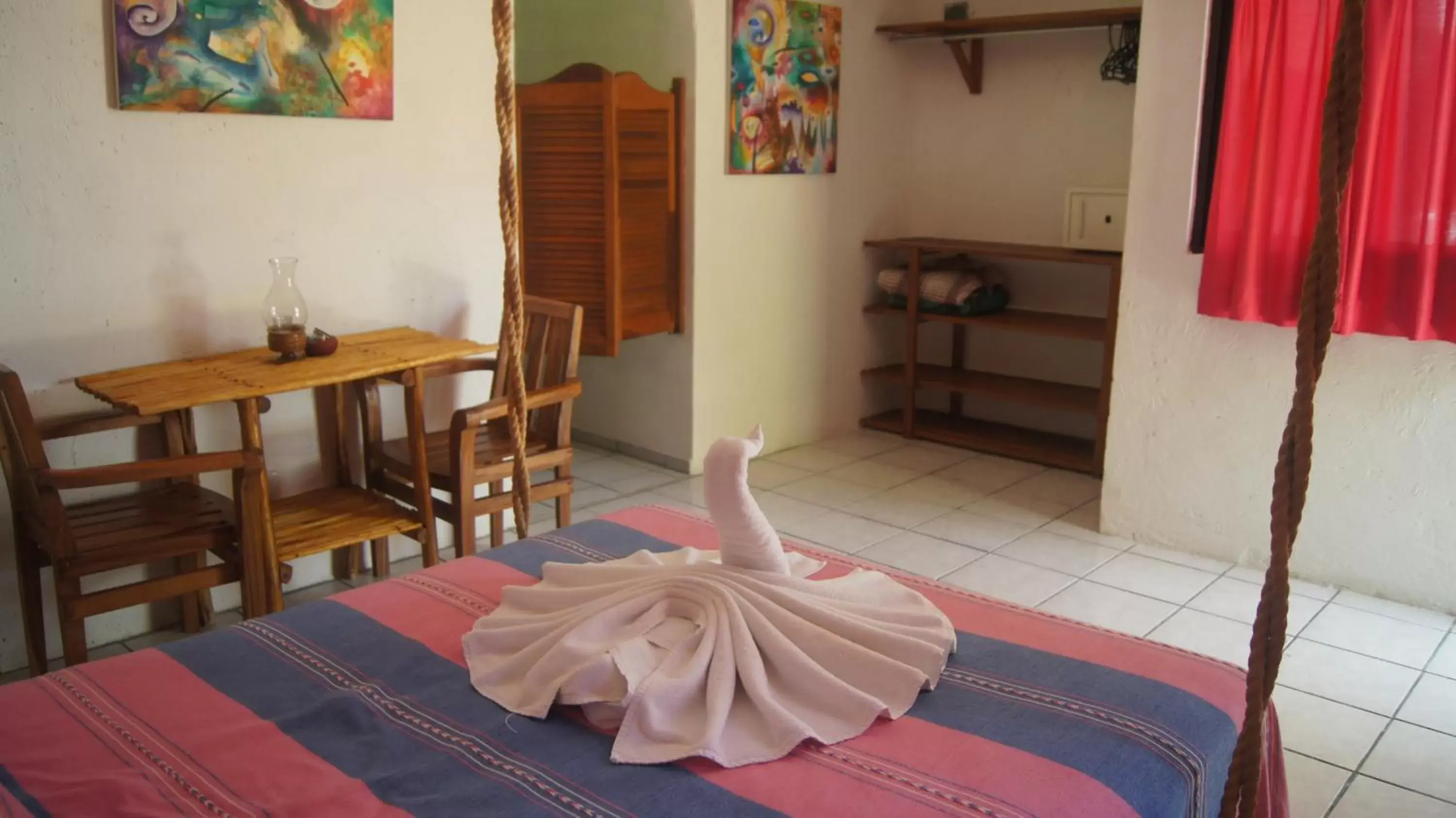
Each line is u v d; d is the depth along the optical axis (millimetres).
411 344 3283
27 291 2803
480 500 3299
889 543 3838
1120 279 4160
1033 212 4965
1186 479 3703
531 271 4324
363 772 1466
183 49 2934
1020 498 4336
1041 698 1642
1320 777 2445
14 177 2742
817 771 1455
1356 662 2984
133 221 2949
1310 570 3523
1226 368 3549
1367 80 2973
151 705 1639
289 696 1677
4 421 2611
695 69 4270
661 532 2354
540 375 3516
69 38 2768
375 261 3473
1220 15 3350
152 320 3021
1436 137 2936
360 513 3172
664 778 1446
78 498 2932
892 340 5480
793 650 1621
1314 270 943
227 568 2785
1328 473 3436
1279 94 3162
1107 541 3857
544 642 1696
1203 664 1774
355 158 3363
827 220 4965
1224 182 3328
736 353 4695
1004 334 5203
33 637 2750
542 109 4137
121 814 1347
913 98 5242
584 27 4609
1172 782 1467
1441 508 3248
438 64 3512
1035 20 4457
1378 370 3285
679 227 4430
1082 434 5012
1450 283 3025
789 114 4633
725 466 1732
